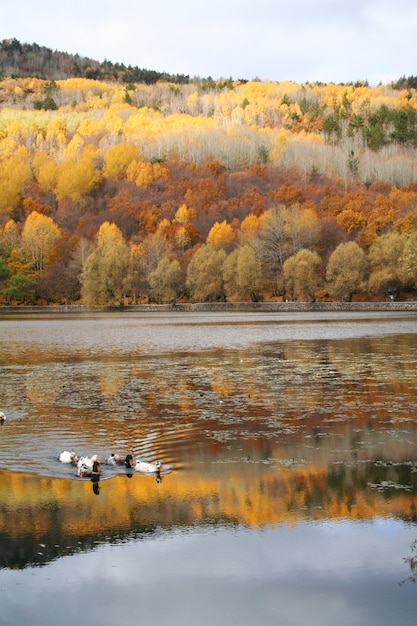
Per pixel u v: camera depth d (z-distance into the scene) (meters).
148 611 12.37
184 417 27.81
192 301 147.25
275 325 85.50
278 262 149.38
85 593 12.95
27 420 27.62
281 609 12.35
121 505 17.31
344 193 181.75
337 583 13.16
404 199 169.50
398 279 131.50
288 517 16.34
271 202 180.38
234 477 19.47
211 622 12.04
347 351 51.62
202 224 173.75
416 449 22.16
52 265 155.38
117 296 143.25
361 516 16.30
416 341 59.78
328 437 24.00
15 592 13.05
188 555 14.38
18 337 69.94
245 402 30.83
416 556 14.16
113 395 33.28
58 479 19.56
